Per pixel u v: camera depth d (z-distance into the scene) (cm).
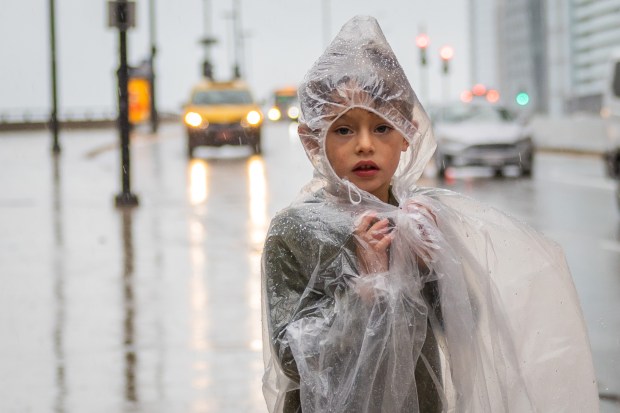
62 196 2870
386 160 427
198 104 4659
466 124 3647
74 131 7581
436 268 417
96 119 8306
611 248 1817
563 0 12006
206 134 4519
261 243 1917
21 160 4372
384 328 407
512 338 425
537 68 14538
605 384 915
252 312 1298
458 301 415
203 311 1309
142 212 2475
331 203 426
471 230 432
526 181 3366
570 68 11900
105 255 1798
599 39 11150
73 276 1587
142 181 3372
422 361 421
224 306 1338
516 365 424
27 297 1421
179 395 939
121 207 2573
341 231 415
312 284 413
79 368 1040
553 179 3431
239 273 1594
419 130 433
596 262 1655
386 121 421
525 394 424
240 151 5009
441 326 425
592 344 1070
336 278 413
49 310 1330
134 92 8906
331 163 427
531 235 438
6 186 3189
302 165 4022
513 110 3822
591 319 1194
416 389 410
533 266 435
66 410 896
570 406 430
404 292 410
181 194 2919
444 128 3603
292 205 431
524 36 15162
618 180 2475
